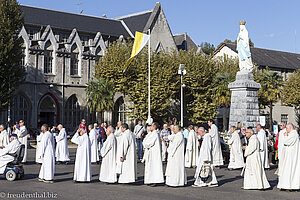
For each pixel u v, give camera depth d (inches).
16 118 1728.6
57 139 824.9
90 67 1973.4
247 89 949.8
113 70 1611.7
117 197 448.8
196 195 469.7
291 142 506.3
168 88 1649.9
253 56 2513.5
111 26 2186.3
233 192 494.9
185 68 1740.9
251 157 514.6
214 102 1823.3
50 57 1851.6
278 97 2114.9
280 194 486.3
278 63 2559.1
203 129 547.2
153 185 537.0
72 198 439.2
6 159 578.2
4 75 1371.8
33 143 1403.8
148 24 2154.3
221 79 1777.8
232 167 730.8
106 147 549.3
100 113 1601.9
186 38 2645.2
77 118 1921.8
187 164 753.6
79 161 560.7
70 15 2046.0
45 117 1847.9
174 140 531.2
